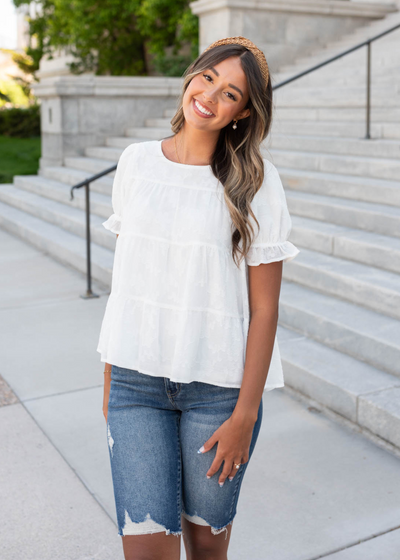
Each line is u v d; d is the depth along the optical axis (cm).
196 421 165
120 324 167
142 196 167
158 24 1678
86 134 1141
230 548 250
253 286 166
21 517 273
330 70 1013
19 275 688
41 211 920
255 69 161
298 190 641
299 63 1131
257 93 162
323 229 528
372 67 934
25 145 1731
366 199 562
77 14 1678
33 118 1966
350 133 732
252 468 307
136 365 166
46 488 295
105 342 177
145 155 173
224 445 160
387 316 417
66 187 988
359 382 357
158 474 160
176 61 1554
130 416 166
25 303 587
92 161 1047
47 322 535
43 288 637
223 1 1064
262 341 162
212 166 165
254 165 162
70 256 719
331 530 261
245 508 276
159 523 157
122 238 170
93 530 265
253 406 161
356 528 262
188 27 1428
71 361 452
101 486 298
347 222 538
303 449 325
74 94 1107
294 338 430
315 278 477
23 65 2403
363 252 478
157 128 1098
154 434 164
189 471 166
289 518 269
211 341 163
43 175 1143
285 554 246
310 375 373
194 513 168
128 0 1625
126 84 1141
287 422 354
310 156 672
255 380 161
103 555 249
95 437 344
